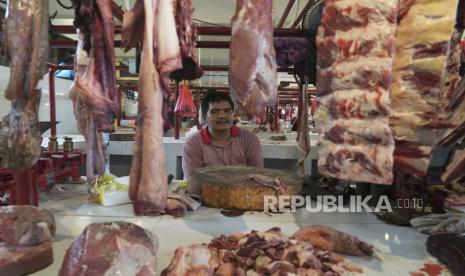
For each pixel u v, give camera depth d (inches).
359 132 35.0
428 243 42.2
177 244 44.3
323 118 37.5
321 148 37.5
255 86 33.2
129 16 35.0
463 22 40.2
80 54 40.1
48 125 63.4
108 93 34.8
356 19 35.0
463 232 44.2
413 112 34.7
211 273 34.5
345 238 41.4
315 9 55.7
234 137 86.8
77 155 72.0
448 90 46.9
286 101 332.8
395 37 34.7
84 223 50.9
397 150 35.8
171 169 144.3
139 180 33.7
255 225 51.3
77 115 41.9
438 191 53.8
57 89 166.4
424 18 33.7
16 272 34.4
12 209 40.6
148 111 33.1
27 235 36.8
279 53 74.5
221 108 83.4
